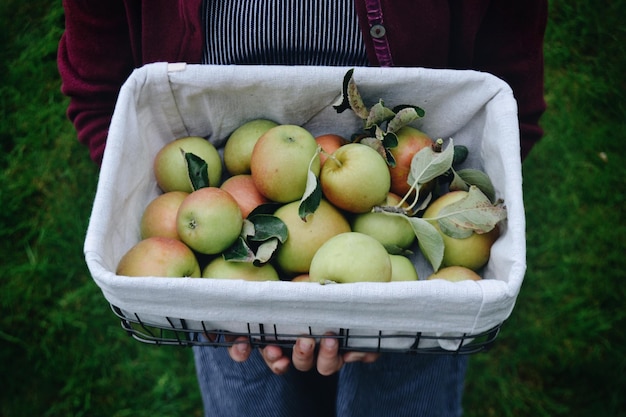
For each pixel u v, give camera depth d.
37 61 2.25
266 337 0.92
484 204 0.92
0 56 2.27
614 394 1.78
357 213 0.97
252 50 1.04
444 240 0.94
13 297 1.93
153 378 1.87
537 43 1.04
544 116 2.14
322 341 0.89
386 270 0.88
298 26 1.01
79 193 2.07
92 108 1.11
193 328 0.91
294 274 0.97
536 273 1.94
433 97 0.98
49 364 1.86
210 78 0.95
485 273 0.97
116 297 0.82
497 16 1.02
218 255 0.95
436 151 0.95
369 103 1.01
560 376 1.83
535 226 2.00
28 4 2.34
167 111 1.01
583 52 2.24
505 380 1.83
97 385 1.85
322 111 1.02
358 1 0.96
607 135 2.11
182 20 1.00
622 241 1.96
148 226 0.96
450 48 1.05
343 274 0.86
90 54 1.07
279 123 1.05
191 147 1.01
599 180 2.04
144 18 1.01
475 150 1.04
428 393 1.31
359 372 1.26
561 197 2.03
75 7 1.01
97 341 1.90
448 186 1.03
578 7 2.28
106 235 0.86
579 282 1.92
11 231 2.01
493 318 0.82
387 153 0.96
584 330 1.86
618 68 2.20
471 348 0.92
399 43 1.00
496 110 0.94
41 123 2.17
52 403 1.83
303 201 0.89
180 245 0.91
